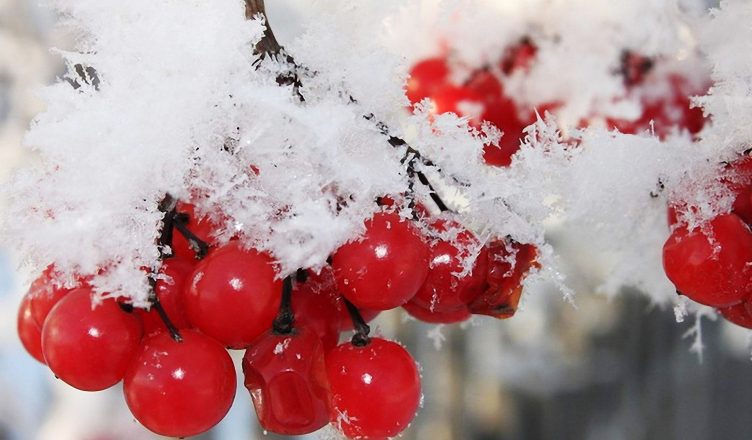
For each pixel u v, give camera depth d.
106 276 0.16
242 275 0.16
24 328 0.18
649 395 0.45
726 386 0.45
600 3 0.21
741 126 0.18
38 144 0.17
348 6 0.18
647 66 0.21
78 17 0.17
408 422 0.17
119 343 0.16
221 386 0.16
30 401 0.43
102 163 0.16
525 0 0.21
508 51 0.21
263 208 0.16
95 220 0.16
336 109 0.17
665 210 0.19
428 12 0.21
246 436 0.41
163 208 0.17
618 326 0.45
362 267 0.16
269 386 0.16
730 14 0.19
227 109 0.17
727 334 0.44
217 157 0.17
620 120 0.20
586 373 0.46
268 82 0.17
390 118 0.17
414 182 0.17
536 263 0.17
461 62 0.21
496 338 0.46
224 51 0.17
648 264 0.20
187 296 0.16
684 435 0.45
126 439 0.42
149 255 0.16
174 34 0.17
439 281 0.17
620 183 0.19
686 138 0.20
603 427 0.46
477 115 0.21
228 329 0.16
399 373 0.17
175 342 0.16
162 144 0.16
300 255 0.16
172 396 0.16
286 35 0.29
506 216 0.17
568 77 0.21
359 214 0.16
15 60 0.42
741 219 0.17
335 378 0.17
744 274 0.17
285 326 0.16
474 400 0.46
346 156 0.17
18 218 0.17
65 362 0.16
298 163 0.17
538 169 0.18
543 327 0.46
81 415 0.43
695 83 0.21
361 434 0.17
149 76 0.17
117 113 0.17
